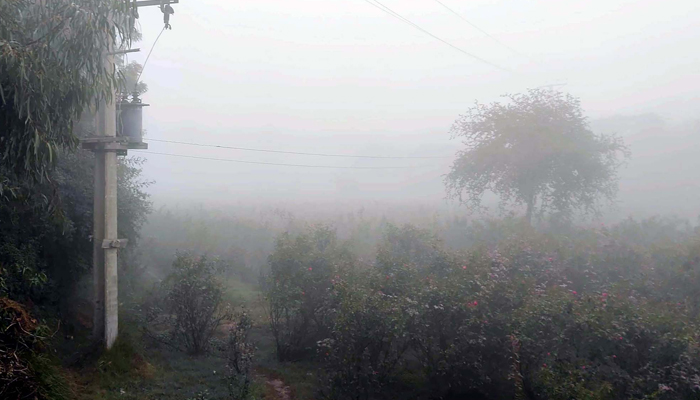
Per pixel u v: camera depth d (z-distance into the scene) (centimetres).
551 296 728
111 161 902
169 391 799
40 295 972
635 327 634
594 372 619
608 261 1015
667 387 562
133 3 827
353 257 1112
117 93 924
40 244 984
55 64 696
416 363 928
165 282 1073
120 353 869
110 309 888
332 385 770
